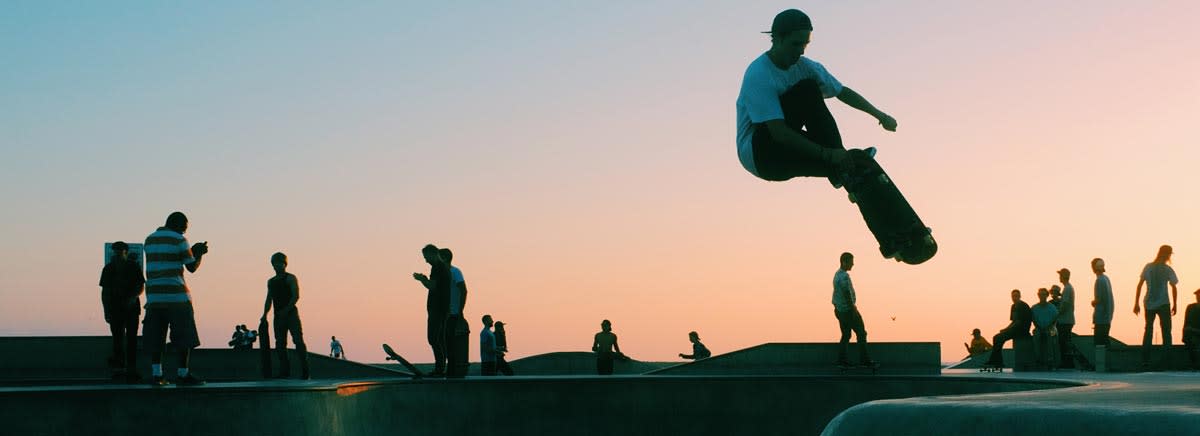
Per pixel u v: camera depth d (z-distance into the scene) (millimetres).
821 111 4254
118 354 11062
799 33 4129
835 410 12844
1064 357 16953
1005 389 10727
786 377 13023
